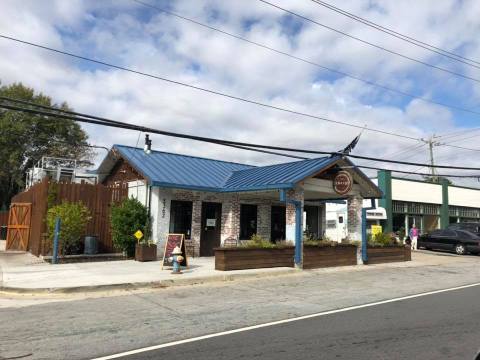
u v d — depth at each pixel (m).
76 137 48.81
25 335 7.31
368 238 22.31
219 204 20.89
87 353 6.37
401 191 36.06
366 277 15.86
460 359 6.20
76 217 17.41
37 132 46.84
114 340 7.06
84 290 11.53
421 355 6.38
